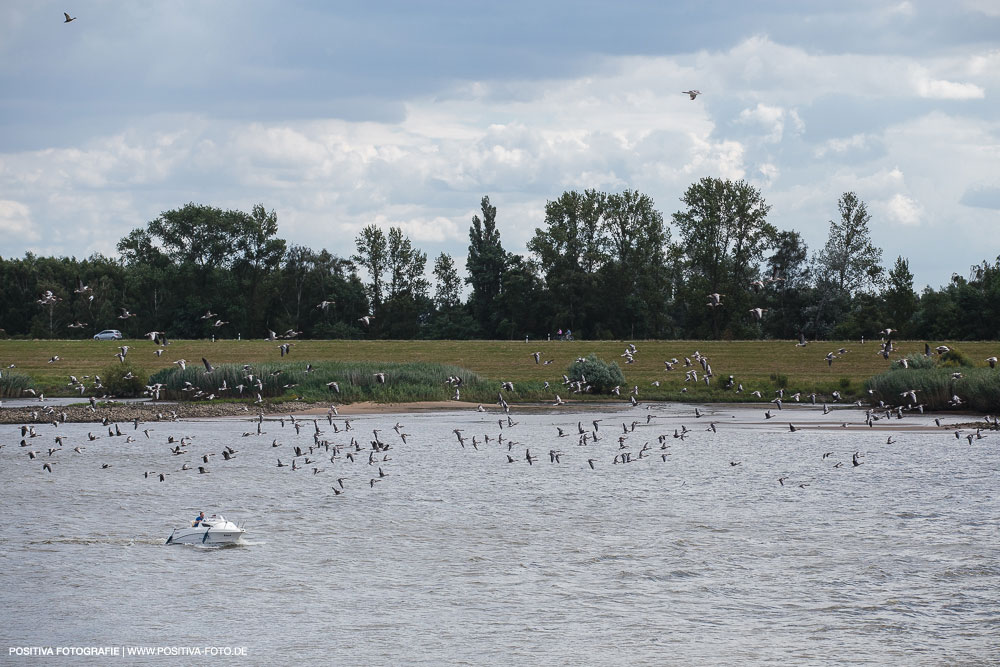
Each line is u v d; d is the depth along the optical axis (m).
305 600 30.41
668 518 41.34
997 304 135.25
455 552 35.81
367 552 35.75
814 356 118.31
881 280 149.00
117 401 90.38
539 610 29.45
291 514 42.12
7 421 77.06
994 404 83.56
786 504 44.22
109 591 31.17
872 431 73.06
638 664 25.23
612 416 85.06
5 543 36.62
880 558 34.81
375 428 74.88
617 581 32.25
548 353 127.44
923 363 94.88
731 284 155.50
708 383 102.81
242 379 92.19
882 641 26.94
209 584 31.91
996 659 25.58
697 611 29.39
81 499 44.97
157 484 49.12
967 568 33.59
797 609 29.53
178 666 24.91
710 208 156.75
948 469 53.94
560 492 47.38
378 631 27.62
